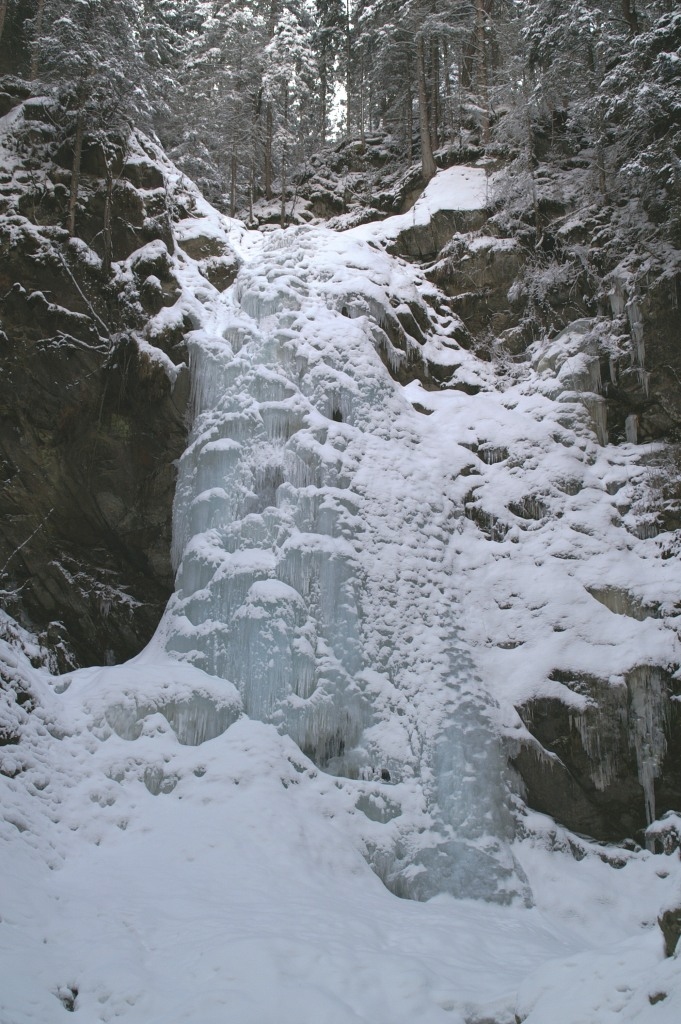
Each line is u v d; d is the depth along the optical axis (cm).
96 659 1617
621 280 1819
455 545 1543
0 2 2158
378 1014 709
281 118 2856
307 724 1275
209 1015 677
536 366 1861
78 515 1655
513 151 2236
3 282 1692
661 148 1800
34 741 1119
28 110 1905
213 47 3033
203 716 1259
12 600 1580
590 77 2116
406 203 2417
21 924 806
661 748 1327
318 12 3706
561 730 1339
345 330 1719
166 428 1658
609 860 1261
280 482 1513
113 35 2067
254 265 1908
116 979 729
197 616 1399
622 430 1730
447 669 1362
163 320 1719
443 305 1997
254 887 989
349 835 1171
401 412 1684
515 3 2597
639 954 656
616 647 1395
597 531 1547
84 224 1819
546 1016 641
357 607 1374
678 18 1798
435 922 1002
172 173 2116
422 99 2470
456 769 1261
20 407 1642
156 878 970
